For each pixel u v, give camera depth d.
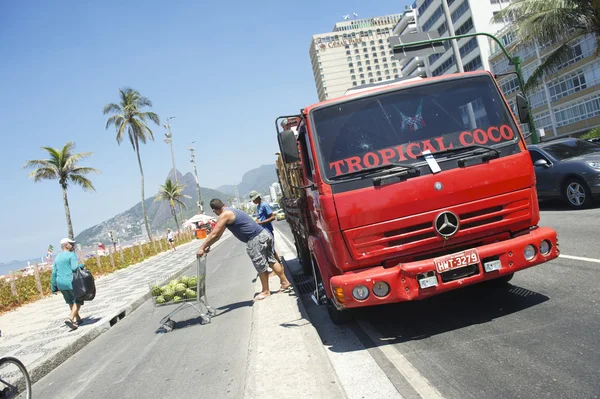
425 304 5.98
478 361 3.92
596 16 20.00
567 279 5.80
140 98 46.28
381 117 4.86
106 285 16.95
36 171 34.97
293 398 3.77
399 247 4.51
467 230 4.55
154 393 4.71
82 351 7.79
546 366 3.58
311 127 4.85
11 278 15.29
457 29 63.50
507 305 5.29
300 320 6.06
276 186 12.45
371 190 4.52
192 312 8.93
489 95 5.01
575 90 40.69
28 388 5.11
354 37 171.38
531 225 4.82
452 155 4.63
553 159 11.97
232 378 4.63
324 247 5.29
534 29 21.08
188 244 42.19
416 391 3.59
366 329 5.45
